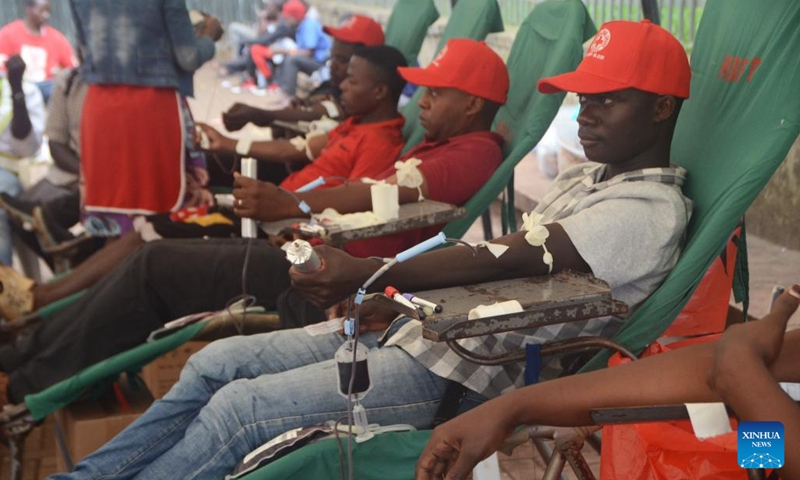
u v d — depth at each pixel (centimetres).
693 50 267
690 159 247
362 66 395
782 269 427
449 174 318
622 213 224
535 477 305
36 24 654
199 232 390
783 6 232
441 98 335
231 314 309
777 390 138
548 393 160
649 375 156
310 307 299
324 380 226
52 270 459
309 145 435
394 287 214
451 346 211
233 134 864
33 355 311
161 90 416
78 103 446
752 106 231
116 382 329
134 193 419
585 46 436
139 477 224
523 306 197
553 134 598
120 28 405
